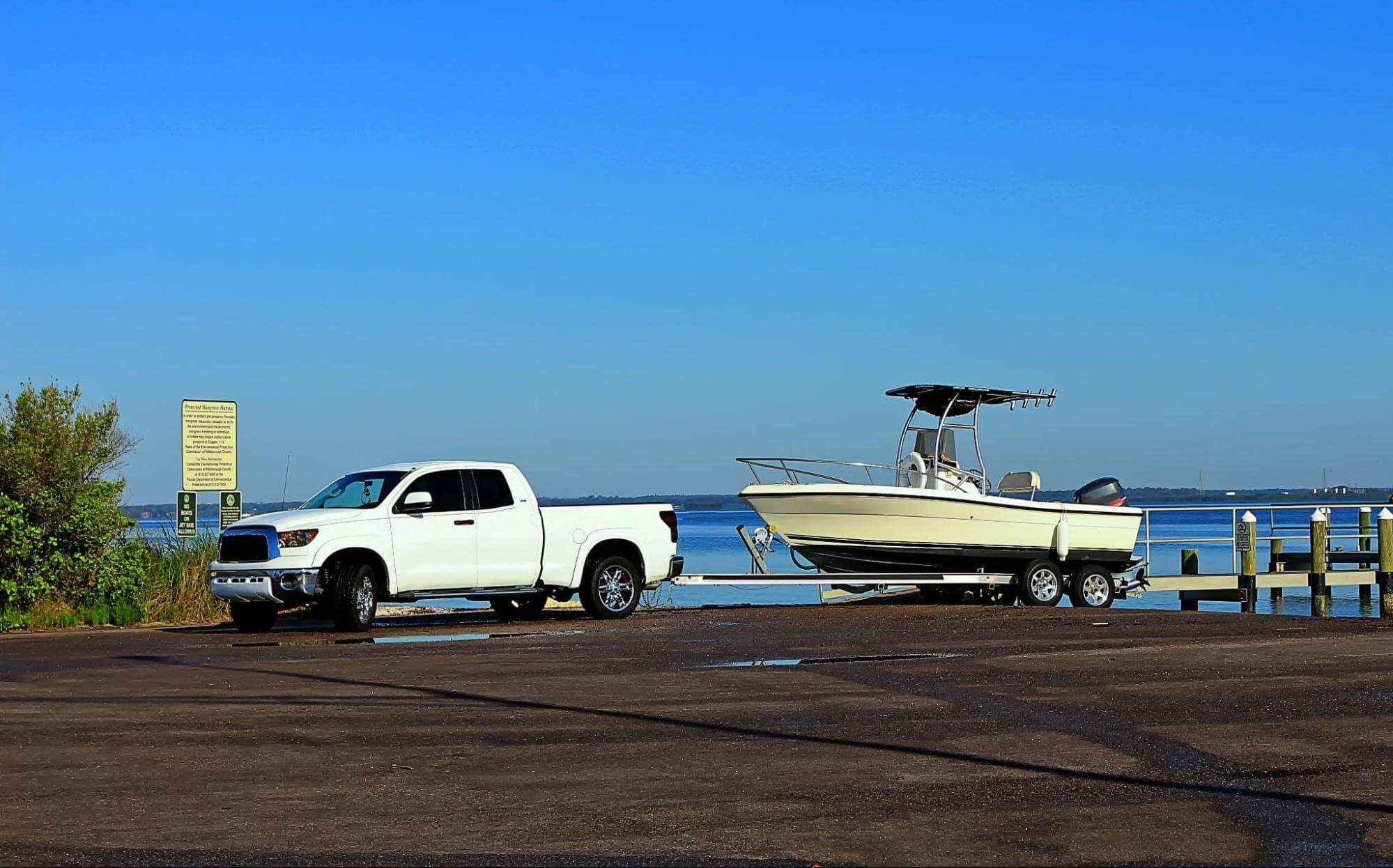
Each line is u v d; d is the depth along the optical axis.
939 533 23.45
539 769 8.48
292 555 18.12
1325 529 30.20
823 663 14.08
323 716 10.45
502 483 19.92
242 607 18.86
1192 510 28.50
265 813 7.31
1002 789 7.94
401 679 12.74
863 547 23.30
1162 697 11.56
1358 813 7.39
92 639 17.36
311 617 21.31
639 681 12.58
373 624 19.81
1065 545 24.25
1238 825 7.12
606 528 20.77
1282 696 11.59
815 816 7.29
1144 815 7.33
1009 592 25.12
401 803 7.57
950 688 12.14
